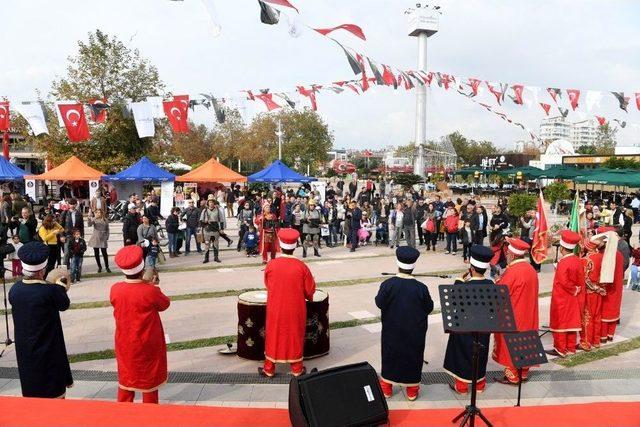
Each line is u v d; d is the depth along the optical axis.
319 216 15.04
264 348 6.56
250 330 6.61
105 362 6.61
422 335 5.43
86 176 23.75
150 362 4.90
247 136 55.69
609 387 5.96
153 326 4.89
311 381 3.75
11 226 14.56
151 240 11.95
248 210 16.06
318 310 6.72
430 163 57.12
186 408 4.27
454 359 5.69
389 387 5.57
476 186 47.09
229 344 7.02
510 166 58.72
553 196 24.80
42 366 4.70
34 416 4.02
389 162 70.06
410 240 15.89
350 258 14.85
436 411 4.40
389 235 18.80
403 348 5.39
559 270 6.92
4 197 17.05
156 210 18.11
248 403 5.42
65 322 8.34
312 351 6.72
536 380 6.16
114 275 12.12
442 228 16.64
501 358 6.04
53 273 5.05
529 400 5.57
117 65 27.61
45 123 9.59
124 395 4.91
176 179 24.86
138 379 4.86
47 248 4.86
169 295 10.19
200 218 14.16
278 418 4.17
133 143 30.14
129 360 4.84
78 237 11.29
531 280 6.07
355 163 91.69
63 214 13.08
